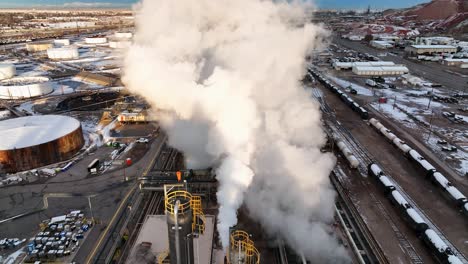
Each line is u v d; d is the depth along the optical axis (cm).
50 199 3209
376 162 4050
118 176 3609
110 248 2567
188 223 1612
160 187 3206
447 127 5181
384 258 2502
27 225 2845
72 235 2697
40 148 3775
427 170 3647
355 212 3036
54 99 6556
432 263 2500
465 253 2594
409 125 5278
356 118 5591
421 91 7269
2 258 2475
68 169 3772
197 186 3120
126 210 3027
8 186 3438
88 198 3219
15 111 5838
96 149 4303
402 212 2992
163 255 2159
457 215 3064
